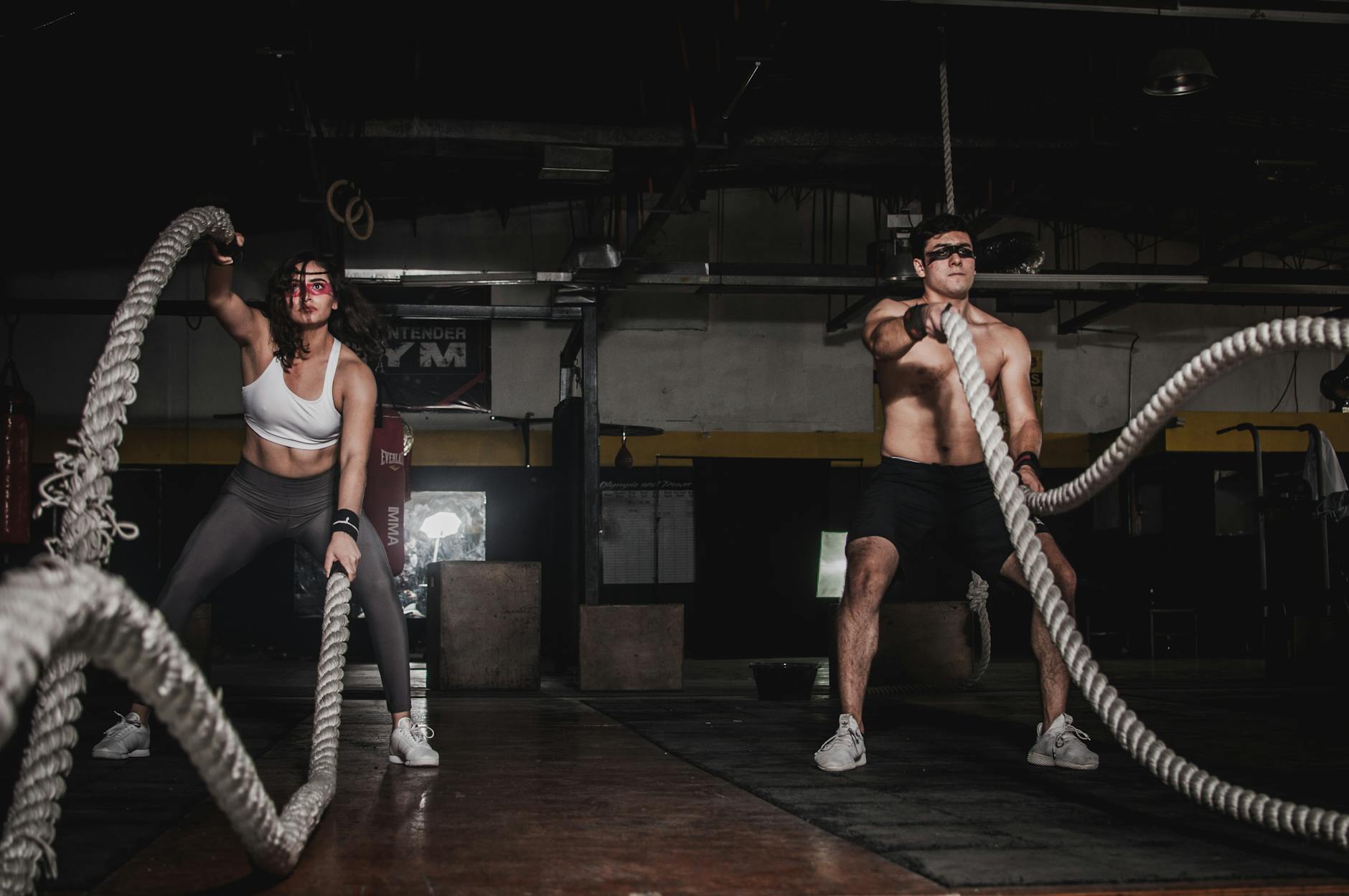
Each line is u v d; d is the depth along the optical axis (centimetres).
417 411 1173
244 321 285
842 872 166
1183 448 1221
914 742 338
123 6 514
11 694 70
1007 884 158
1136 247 1220
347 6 613
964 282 297
